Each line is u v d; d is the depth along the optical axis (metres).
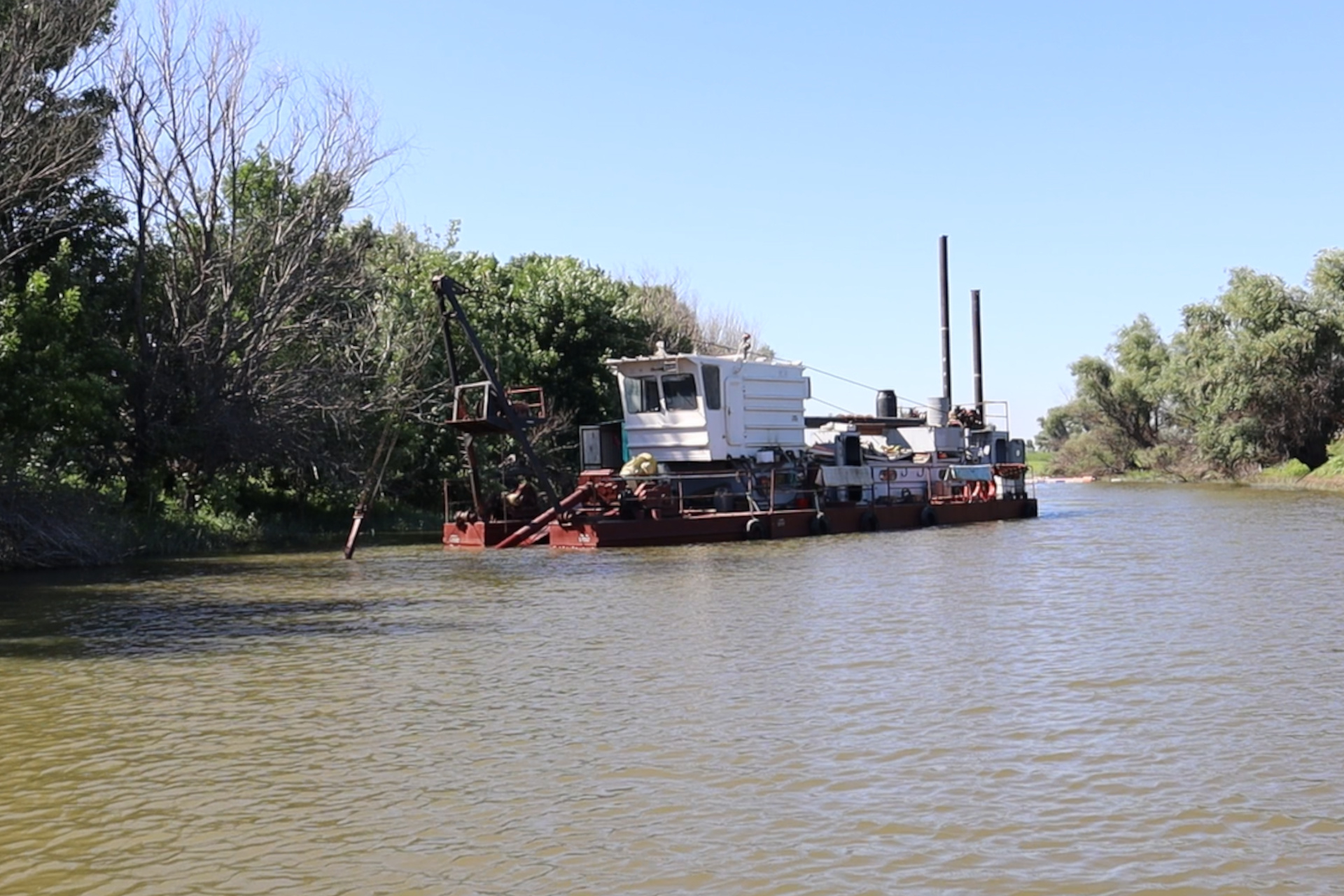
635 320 54.62
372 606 22.17
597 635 18.22
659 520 34.16
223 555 34.75
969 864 8.38
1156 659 15.26
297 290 41.69
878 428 45.66
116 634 19.09
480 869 8.52
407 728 12.49
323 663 16.30
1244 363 82.62
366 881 8.36
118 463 39.25
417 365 44.59
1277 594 21.47
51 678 15.48
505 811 9.73
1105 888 7.94
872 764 10.77
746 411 38.09
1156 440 105.88
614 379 53.12
